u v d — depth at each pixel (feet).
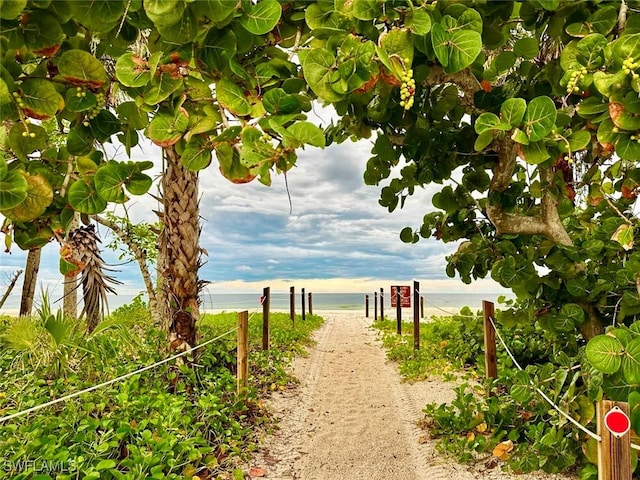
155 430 11.00
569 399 9.31
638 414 7.20
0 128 5.79
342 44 5.28
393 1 5.29
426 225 15.06
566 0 6.58
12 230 6.37
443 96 10.19
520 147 6.38
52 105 5.44
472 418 13.52
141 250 27.09
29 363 15.31
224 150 5.88
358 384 21.17
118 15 4.93
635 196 10.14
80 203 6.01
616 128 6.29
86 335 17.69
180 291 16.42
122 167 5.82
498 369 17.42
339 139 12.59
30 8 4.87
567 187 11.69
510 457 11.30
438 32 5.35
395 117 10.35
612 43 5.82
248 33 5.57
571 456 9.79
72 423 10.66
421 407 17.06
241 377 15.58
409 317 57.52
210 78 5.90
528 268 11.29
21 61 5.53
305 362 25.31
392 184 13.60
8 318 26.63
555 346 13.78
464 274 14.26
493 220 11.77
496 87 8.94
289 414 16.37
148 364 15.92
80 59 5.45
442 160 11.57
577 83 6.59
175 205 16.33
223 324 31.58
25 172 5.63
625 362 6.98
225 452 12.28
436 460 12.40
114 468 9.55
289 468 12.14
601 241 11.30
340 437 14.57
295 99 5.46
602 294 11.41
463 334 23.38
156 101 5.49
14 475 8.24
